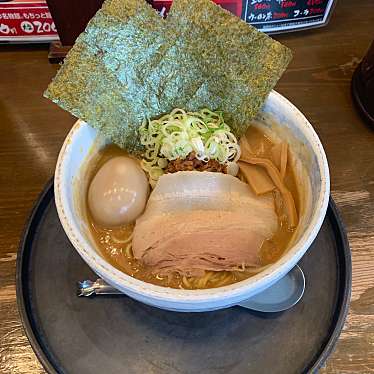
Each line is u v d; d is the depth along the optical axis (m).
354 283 0.32
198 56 0.30
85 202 0.30
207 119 0.32
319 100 0.42
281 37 0.46
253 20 0.43
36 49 0.45
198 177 0.29
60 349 0.28
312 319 0.29
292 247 0.24
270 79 0.29
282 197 0.30
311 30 0.46
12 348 0.30
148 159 0.33
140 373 0.28
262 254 0.28
